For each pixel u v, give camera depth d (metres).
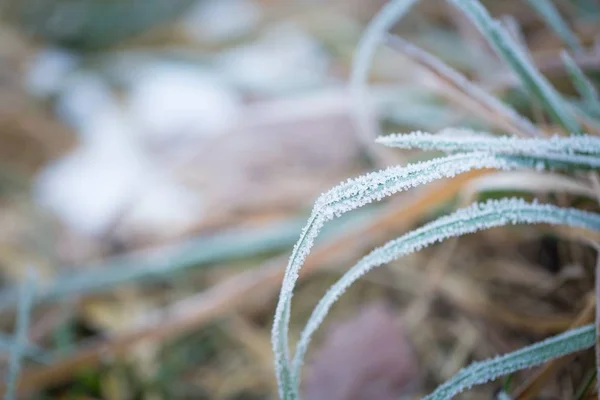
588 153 0.20
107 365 0.27
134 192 0.34
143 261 0.29
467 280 0.28
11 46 0.45
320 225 0.18
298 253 0.18
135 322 0.29
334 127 0.34
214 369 0.28
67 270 0.31
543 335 0.25
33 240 0.33
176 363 0.28
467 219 0.19
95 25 0.46
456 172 0.19
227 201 0.33
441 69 0.24
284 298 0.18
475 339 0.27
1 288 0.31
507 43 0.22
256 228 0.31
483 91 0.23
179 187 0.34
